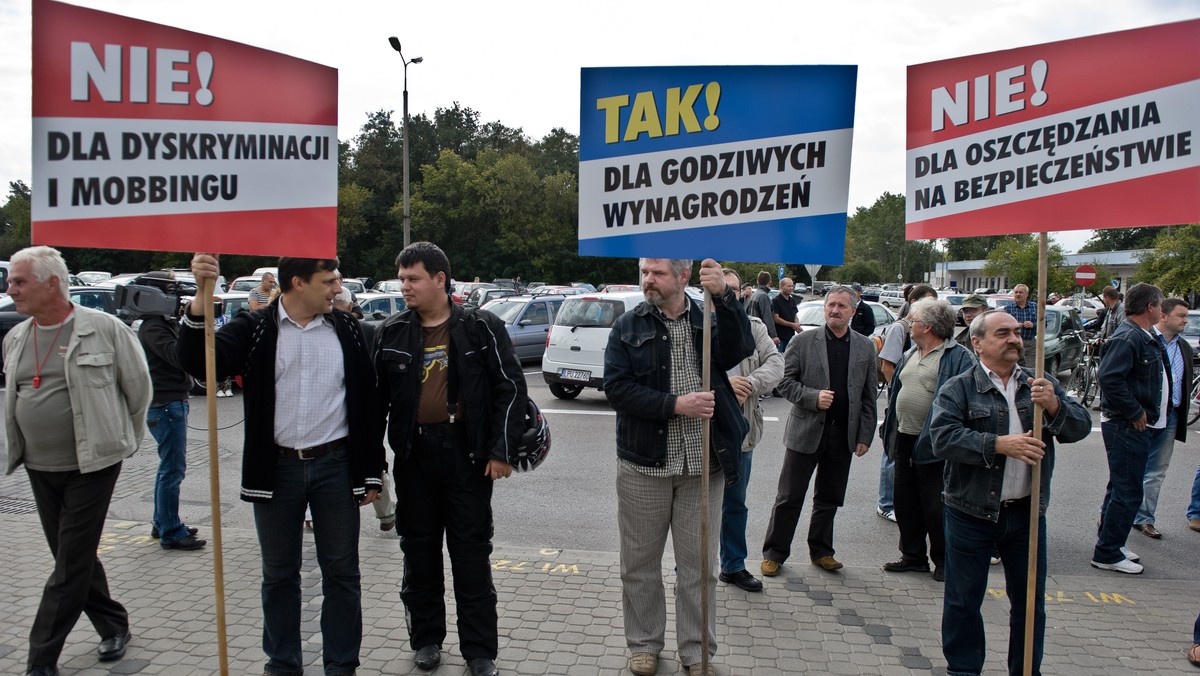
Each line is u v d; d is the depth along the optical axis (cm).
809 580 473
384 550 516
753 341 358
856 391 469
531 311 1588
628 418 356
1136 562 512
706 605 328
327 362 329
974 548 334
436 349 348
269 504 323
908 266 11394
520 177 6100
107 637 361
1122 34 298
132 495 651
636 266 6469
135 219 276
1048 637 404
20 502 620
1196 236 3578
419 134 7331
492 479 356
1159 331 572
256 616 408
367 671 354
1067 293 5019
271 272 954
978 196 324
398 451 345
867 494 687
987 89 320
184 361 305
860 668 364
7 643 378
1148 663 377
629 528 359
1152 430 577
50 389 338
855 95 312
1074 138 307
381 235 6256
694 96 323
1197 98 289
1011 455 312
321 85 301
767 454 848
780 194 321
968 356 462
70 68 266
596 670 358
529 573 475
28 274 330
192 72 281
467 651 351
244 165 290
